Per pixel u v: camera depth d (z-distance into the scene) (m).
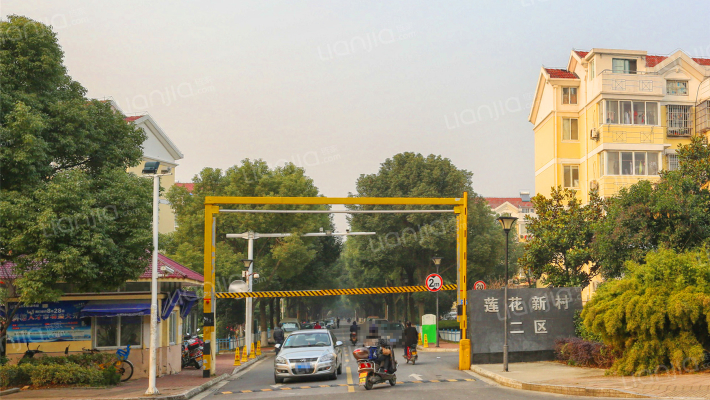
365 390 15.01
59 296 15.50
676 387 11.63
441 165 46.47
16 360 18.55
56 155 16.95
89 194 15.61
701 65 37.84
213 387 17.70
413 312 51.41
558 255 25.73
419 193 45.28
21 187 15.49
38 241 14.77
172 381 18.42
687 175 22.03
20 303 16.50
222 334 47.25
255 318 47.31
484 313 20.48
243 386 17.59
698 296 13.28
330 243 54.12
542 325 20.56
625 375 14.33
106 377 16.83
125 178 16.83
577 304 20.80
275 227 40.97
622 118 35.47
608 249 21.38
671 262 14.52
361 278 70.56
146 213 16.70
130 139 18.72
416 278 53.34
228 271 37.22
